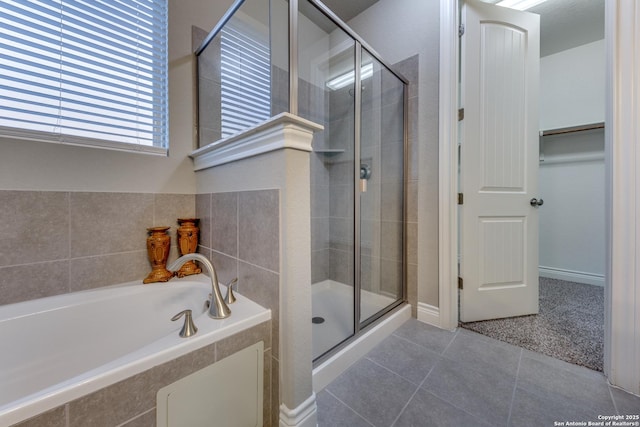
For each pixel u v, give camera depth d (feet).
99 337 3.69
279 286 3.12
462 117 5.78
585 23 7.73
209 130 4.96
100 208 4.14
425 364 4.51
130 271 4.41
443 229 5.75
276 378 3.18
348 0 6.84
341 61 5.95
